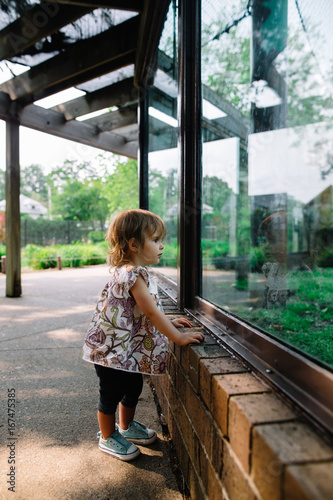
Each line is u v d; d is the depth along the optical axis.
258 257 1.09
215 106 1.49
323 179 0.73
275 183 0.97
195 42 1.63
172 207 2.49
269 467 0.55
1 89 4.67
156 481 1.24
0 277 8.08
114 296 1.34
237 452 0.70
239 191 1.27
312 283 0.78
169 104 2.49
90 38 3.51
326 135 0.71
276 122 0.95
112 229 1.46
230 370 0.90
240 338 1.09
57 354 2.64
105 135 6.10
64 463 1.34
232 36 1.27
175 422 1.42
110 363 1.30
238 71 1.23
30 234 17.89
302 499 0.45
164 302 1.88
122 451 1.37
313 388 0.68
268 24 0.99
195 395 1.06
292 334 0.84
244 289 1.17
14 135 4.97
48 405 1.82
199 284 1.62
